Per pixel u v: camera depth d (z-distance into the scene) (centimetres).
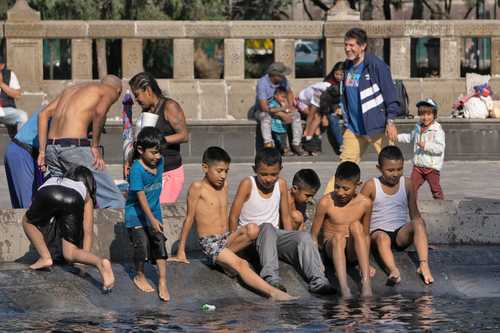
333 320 1041
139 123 1341
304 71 3822
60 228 1166
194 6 3145
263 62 3572
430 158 1487
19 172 1366
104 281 1116
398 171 1244
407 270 1227
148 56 3188
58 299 1102
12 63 2506
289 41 2556
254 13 3588
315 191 1233
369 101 1377
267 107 2200
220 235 1193
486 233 1380
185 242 1248
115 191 1337
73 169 1170
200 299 1147
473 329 1006
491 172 2041
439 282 1220
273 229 1181
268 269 1163
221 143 2264
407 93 2547
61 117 1327
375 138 1384
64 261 1206
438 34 2558
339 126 2223
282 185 1210
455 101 2550
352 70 1393
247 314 1070
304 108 2258
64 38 2520
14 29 2500
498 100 2502
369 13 3622
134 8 3111
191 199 1193
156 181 1141
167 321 1039
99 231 1276
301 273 1195
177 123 1341
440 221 1379
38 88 2516
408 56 2561
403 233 1241
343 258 1186
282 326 1013
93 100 1327
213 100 2553
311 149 2227
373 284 1202
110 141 2233
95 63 3259
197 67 3528
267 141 2203
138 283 1144
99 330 998
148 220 1132
